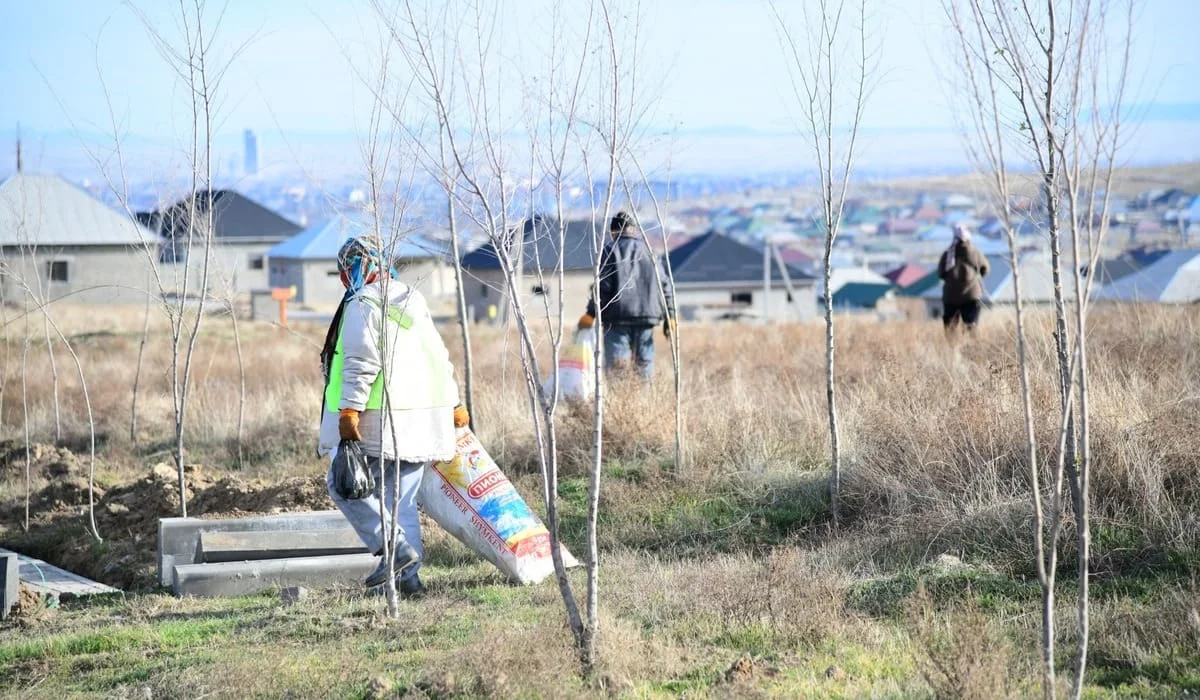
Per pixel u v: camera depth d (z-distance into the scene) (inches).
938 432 1248.2
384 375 965.8
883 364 1705.2
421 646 876.6
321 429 1040.8
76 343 4001.0
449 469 1110.4
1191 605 819.4
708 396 1654.8
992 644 771.4
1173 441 1103.0
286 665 832.3
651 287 1731.1
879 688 733.9
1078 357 655.8
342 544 1197.1
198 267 1563.7
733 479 1350.9
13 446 1961.1
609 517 1311.5
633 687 758.5
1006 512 1061.1
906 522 1123.3
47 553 1424.7
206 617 1031.6
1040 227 782.5
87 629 1009.5
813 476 1317.7
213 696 794.8
